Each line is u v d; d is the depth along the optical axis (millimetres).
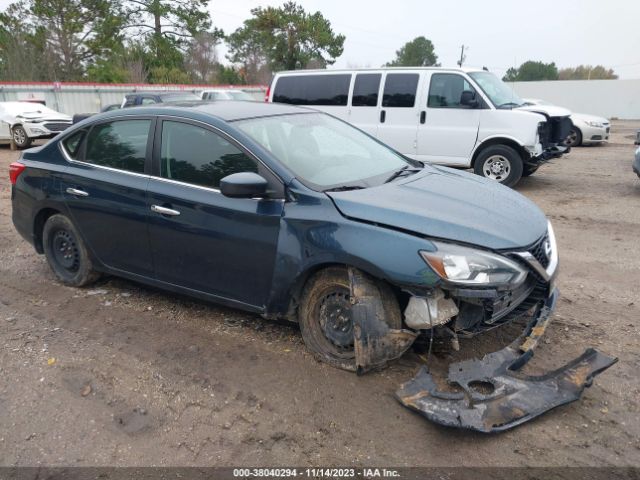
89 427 3199
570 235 6801
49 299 4918
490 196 3893
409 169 4410
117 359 3883
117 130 4555
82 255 4918
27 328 4379
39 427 3211
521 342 3443
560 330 4148
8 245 6578
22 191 5164
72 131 4902
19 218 5301
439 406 3047
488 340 3896
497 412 2984
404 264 3174
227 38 48438
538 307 3680
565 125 9828
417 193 3727
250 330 4242
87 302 4832
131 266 4547
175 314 4562
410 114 9836
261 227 3666
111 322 4449
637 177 10852
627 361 3705
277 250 3615
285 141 4078
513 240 3275
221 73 45781
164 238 4184
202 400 3398
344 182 3832
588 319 4336
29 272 5609
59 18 39281
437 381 3438
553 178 10914
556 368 3615
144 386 3564
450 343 3781
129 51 40938
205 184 3982
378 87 10023
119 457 2957
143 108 4488
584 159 13562
